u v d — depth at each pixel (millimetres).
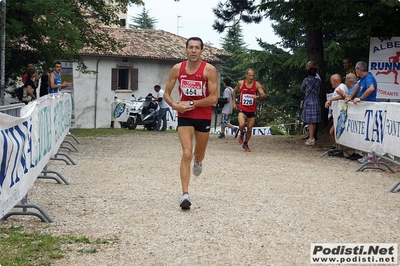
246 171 9422
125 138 16094
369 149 9906
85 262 4488
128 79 35312
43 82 15195
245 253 4789
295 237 5297
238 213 6227
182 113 6676
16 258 4473
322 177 8969
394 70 13281
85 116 34094
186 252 4793
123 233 5344
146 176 8727
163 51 36406
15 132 5348
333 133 12117
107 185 7883
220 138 16875
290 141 15477
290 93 38312
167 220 5863
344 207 6668
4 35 13891
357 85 10789
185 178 6430
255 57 27297
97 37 22438
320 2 12586
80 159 10719
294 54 26094
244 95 12508
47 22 14828
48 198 6918
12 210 6176
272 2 14180
